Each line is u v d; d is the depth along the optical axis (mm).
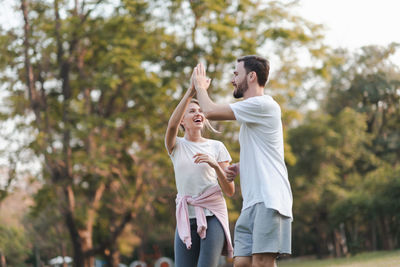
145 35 21250
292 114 21109
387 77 46188
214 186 4988
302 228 47500
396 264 8797
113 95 21984
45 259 49938
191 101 5191
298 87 21719
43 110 21188
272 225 4004
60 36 20516
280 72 21391
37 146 19656
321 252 44531
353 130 43312
